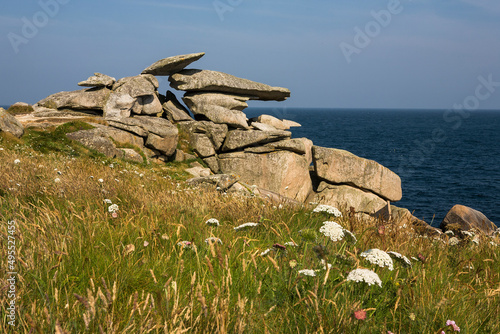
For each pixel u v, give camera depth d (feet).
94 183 24.53
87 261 11.71
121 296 10.32
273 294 11.26
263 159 78.54
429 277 13.84
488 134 381.60
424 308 11.08
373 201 78.69
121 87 82.17
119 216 17.42
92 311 7.82
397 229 19.97
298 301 10.46
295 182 78.74
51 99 84.28
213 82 88.63
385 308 11.35
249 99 95.96
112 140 69.36
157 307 8.63
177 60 86.69
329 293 10.95
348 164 79.61
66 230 13.69
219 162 81.76
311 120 596.29
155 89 90.38
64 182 23.66
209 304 10.12
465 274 16.17
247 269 12.41
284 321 10.10
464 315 11.49
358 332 9.59
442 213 109.50
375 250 12.81
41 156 48.88
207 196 27.81
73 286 10.65
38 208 15.46
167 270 12.07
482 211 111.86
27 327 8.32
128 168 59.72
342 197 78.74
